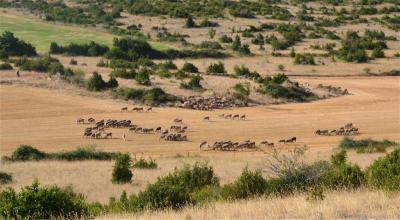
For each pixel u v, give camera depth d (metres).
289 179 42.94
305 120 149.25
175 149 115.56
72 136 127.94
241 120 148.38
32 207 33.97
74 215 34.56
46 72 193.12
